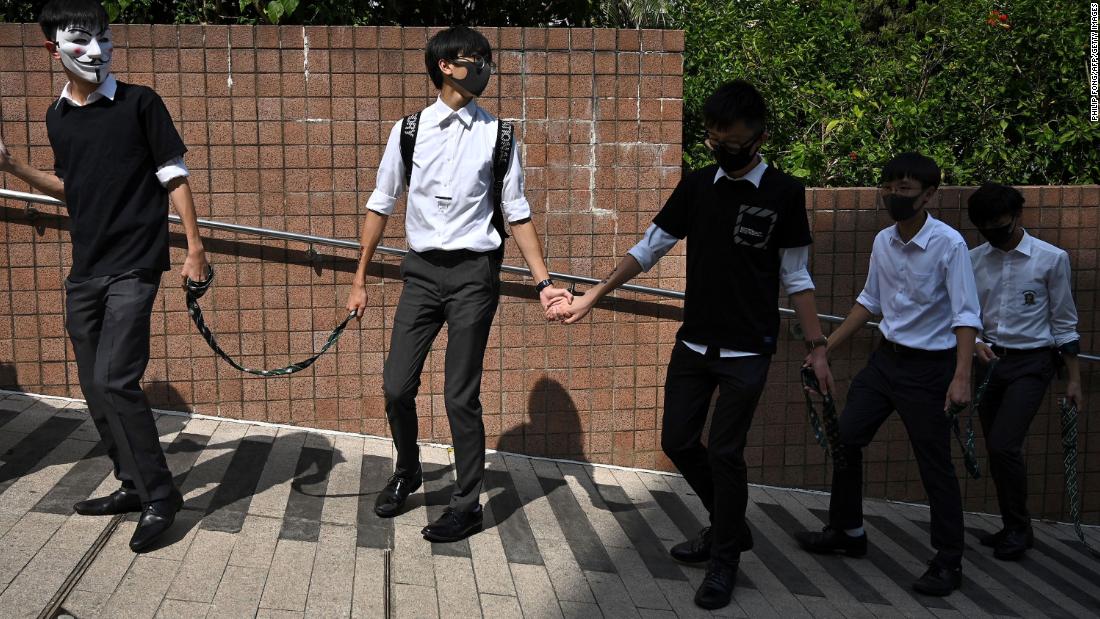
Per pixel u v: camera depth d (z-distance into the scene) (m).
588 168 4.97
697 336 3.58
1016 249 4.61
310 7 5.34
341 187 4.82
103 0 4.95
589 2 6.24
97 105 3.27
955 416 4.08
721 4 7.62
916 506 5.57
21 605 2.88
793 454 5.41
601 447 5.16
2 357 4.72
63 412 4.58
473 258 3.70
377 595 3.27
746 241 3.44
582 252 5.02
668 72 4.97
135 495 3.56
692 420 3.69
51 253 4.70
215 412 4.85
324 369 4.91
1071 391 4.71
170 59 4.64
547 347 5.05
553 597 3.47
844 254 5.34
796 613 3.63
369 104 4.79
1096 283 5.69
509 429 5.08
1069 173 6.61
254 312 4.83
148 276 3.38
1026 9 6.63
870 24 10.15
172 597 3.06
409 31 4.77
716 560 3.64
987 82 6.64
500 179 3.69
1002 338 4.69
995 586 4.29
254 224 4.78
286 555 3.47
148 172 3.34
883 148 6.26
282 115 4.74
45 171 4.65
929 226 4.06
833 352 5.39
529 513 4.31
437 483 4.45
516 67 4.86
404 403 3.79
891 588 4.07
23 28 4.56
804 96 6.62
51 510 3.53
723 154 3.39
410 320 3.76
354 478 4.35
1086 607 4.14
